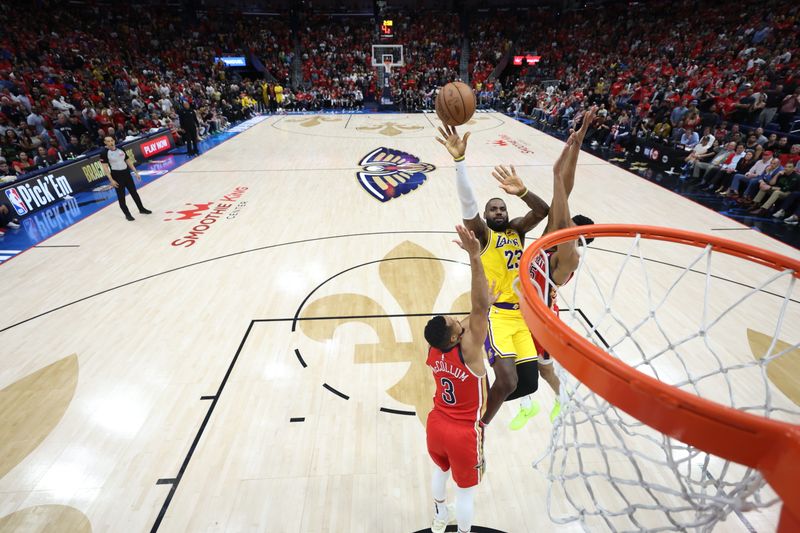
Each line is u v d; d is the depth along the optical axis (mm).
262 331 5008
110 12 22688
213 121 16906
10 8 18062
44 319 5301
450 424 2568
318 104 23406
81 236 7629
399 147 13977
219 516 3047
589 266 6258
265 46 26500
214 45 24688
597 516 2998
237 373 4383
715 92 13117
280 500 3154
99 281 6141
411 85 23953
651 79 16391
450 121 3066
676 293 5602
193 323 5176
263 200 9242
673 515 2955
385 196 9375
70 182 9773
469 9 29031
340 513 3066
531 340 3252
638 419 1235
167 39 23594
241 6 27438
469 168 11328
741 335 4801
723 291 5641
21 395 4137
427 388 4172
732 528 2912
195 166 12016
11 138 10492
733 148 9336
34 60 15953
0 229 8008
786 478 987
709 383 4117
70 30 19703
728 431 1079
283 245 7145
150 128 14789
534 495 3174
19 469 3402
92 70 16891
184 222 8148
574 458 3418
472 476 2611
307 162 12242
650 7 23641
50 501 3156
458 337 2418
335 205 8906
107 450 3559
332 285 5930
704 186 9727
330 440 3633
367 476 3328
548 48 26391
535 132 16359
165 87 17781
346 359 4551
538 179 10398
